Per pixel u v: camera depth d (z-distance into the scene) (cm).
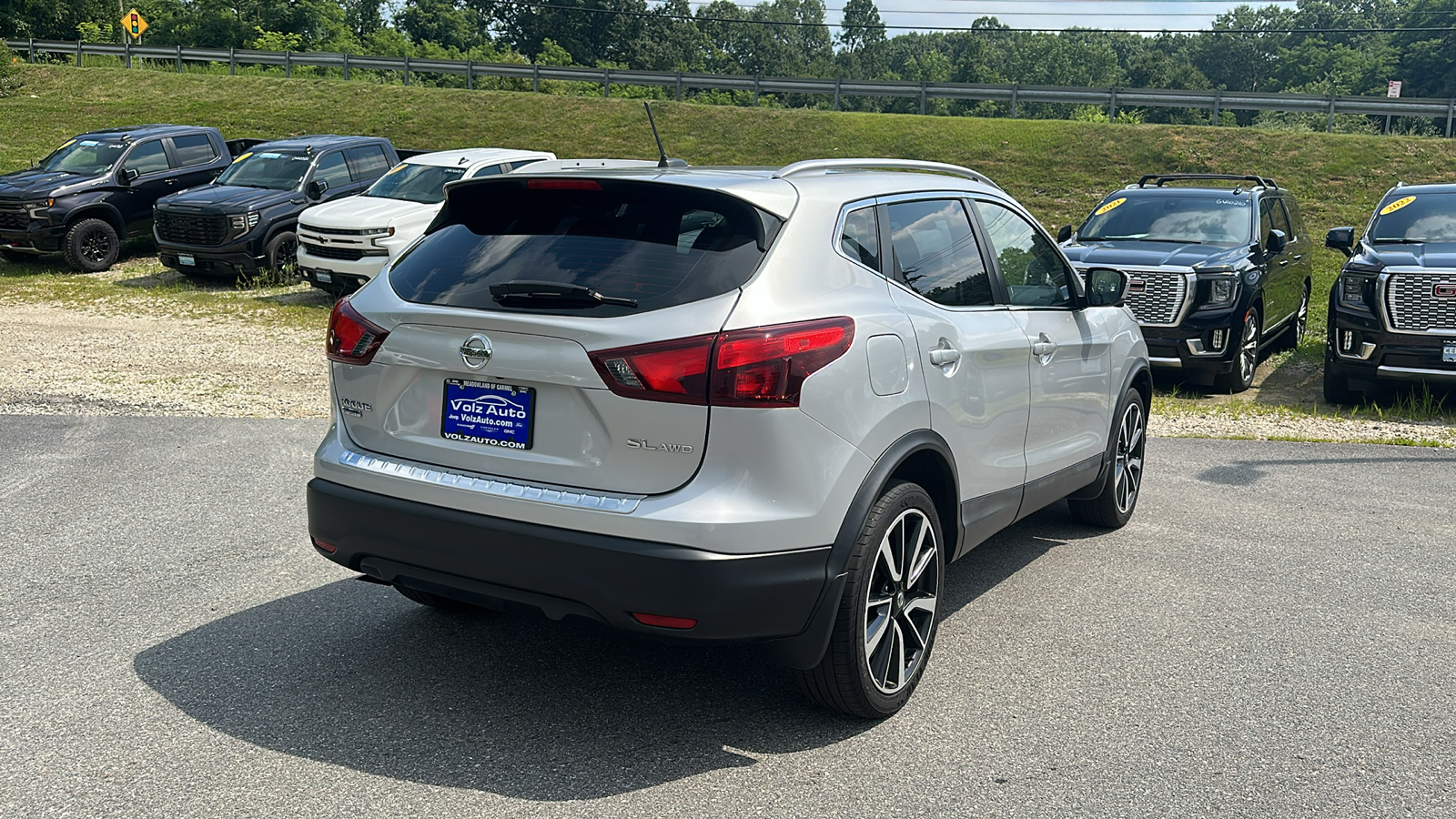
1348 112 2862
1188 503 643
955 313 399
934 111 7800
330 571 495
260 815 294
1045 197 2423
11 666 388
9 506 586
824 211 351
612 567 307
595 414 314
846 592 331
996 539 573
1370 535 579
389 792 308
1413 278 928
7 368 1007
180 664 393
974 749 340
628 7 11956
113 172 1780
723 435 306
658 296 315
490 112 3134
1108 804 308
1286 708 372
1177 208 1145
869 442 337
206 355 1109
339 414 370
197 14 6234
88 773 315
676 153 2819
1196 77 13512
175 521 564
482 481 329
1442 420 923
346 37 7406
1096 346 517
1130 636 437
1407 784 321
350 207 1470
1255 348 1066
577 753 334
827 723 357
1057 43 14425
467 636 426
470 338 329
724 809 302
